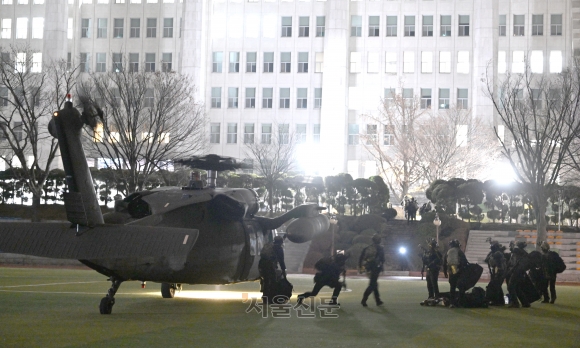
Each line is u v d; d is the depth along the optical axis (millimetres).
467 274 19344
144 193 17500
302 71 78562
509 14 76375
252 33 79438
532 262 21359
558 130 44188
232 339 12875
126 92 47000
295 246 46688
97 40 80188
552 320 16766
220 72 79562
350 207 54281
